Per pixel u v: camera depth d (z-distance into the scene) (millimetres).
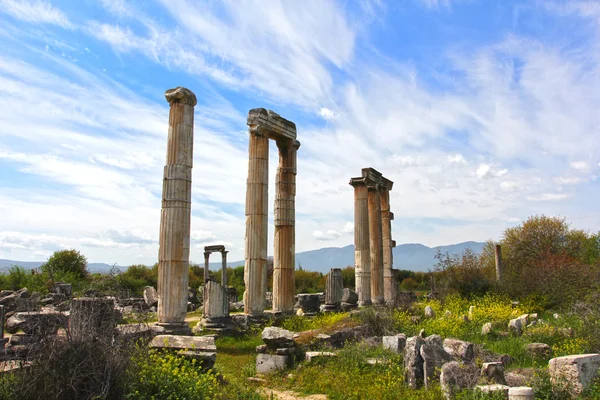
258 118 22141
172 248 17234
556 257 39312
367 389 11086
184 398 8961
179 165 17641
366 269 29391
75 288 35844
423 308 26812
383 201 34750
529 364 13594
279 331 14398
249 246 21891
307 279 53875
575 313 17938
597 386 10031
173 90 17984
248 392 10648
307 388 11688
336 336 16016
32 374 8211
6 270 37188
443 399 10180
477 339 17141
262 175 22344
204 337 12617
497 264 34906
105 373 8391
